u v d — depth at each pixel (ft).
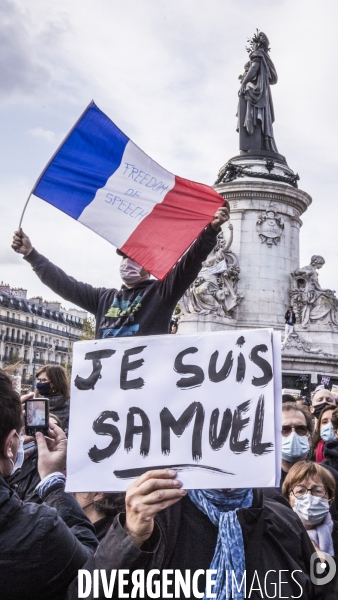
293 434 18.98
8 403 10.17
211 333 10.36
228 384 10.09
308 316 90.68
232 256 89.66
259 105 95.86
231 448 9.81
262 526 10.64
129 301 17.65
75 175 18.10
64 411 19.21
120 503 14.06
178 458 9.87
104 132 18.20
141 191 18.07
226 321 86.63
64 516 11.34
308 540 11.95
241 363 10.14
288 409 19.22
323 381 76.23
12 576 9.32
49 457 11.68
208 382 10.14
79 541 10.36
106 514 14.12
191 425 9.98
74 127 18.08
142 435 10.02
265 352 10.13
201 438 9.91
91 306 18.56
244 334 10.25
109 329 17.48
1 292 252.83
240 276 89.56
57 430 12.00
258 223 90.63
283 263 91.40
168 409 10.09
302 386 82.64
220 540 10.23
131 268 17.69
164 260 17.54
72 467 10.02
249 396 9.99
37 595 9.53
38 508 9.82
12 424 10.15
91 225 17.92
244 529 10.37
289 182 93.45
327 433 24.93
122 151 18.13
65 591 9.84
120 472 9.91
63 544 9.59
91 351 10.46
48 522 9.60
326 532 15.94
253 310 88.43
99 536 13.61
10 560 9.32
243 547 10.25
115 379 10.30
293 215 92.94
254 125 96.02
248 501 10.77
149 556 9.06
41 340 280.92
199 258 16.94
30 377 266.57
